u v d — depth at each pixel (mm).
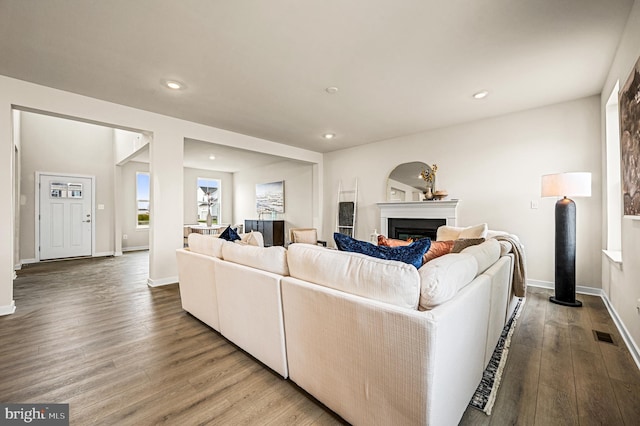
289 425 1287
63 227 5766
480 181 3902
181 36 2041
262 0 1682
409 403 1030
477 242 1973
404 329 1031
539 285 3492
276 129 4352
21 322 2484
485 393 1479
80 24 1902
